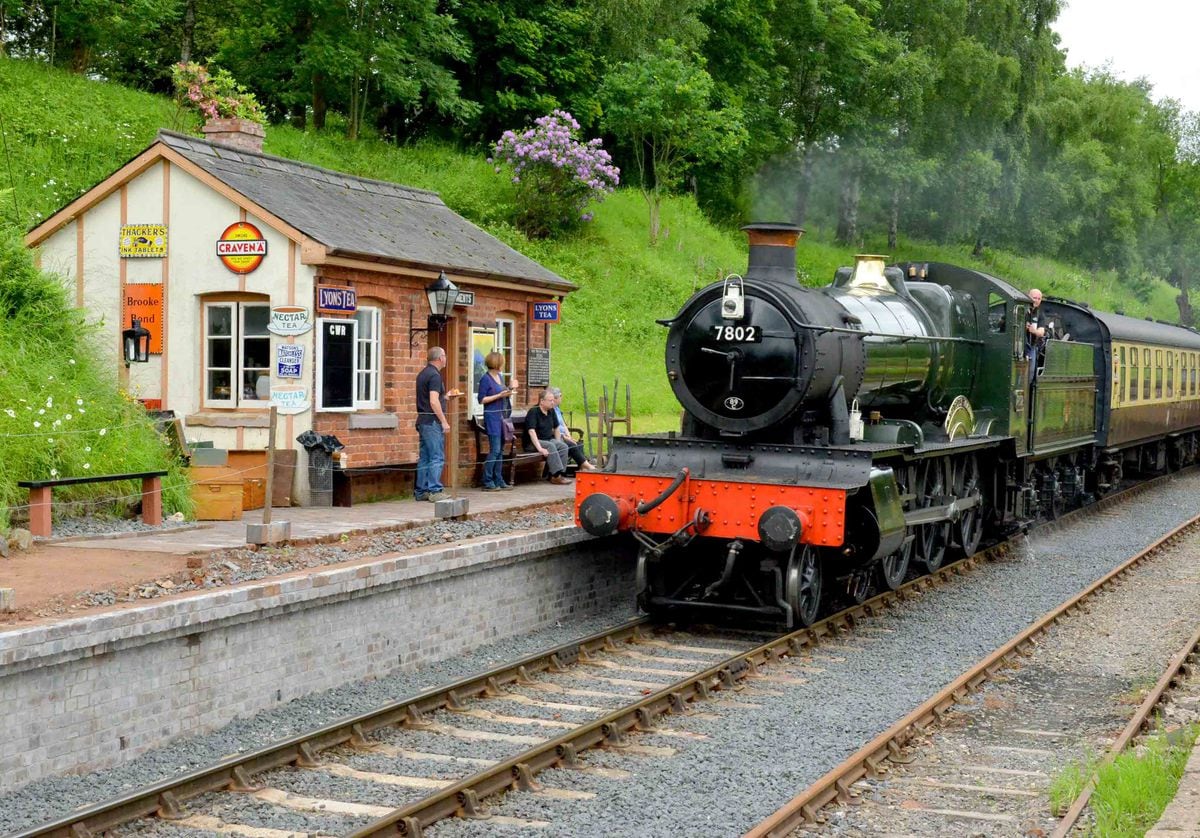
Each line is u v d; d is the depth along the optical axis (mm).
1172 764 6789
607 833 5996
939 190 47562
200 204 13602
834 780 6531
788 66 46031
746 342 10836
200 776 6355
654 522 10734
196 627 7496
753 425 10859
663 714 8195
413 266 14250
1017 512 15977
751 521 10344
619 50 38125
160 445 12445
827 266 42125
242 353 13711
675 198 38875
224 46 34594
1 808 6113
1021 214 53125
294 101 33656
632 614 12000
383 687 8844
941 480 13273
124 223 13969
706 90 35406
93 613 7184
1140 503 21703
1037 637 10742
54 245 14289
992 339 14719
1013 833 6051
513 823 6125
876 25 47688
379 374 14383
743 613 11703
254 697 8031
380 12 33281
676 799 6492
